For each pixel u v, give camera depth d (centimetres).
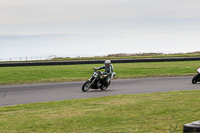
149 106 1054
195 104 1070
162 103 1111
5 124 848
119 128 764
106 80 1716
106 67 1745
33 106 1175
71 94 1565
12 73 2914
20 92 1677
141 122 824
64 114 969
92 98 1360
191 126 512
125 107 1050
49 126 809
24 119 912
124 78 2453
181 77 2461
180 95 1334
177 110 966
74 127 791
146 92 1605
